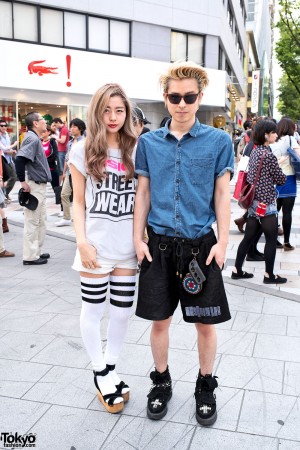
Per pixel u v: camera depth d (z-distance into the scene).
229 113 25.28
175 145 2.34
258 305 4.23
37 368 3.05
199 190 2.33
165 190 2.36
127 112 2.44
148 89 18.47
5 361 3.15
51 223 8.25
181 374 2.98
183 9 19.91
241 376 2.96
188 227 2.34
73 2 17.05
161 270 2.40
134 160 2.49
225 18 23.75
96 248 2.47
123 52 18.66
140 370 3.04
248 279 5.02
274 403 2.66
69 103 17.14
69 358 3.20
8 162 9.84
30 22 16.42
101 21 17.98
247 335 3.57
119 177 2.48
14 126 16.14
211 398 2.50
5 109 15.88
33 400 2.69
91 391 2.79
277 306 4.20
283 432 2.40
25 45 15.68
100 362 2.64
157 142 2.38
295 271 5.35
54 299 4.39
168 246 2.38
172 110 2.30
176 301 2.52
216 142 2.31
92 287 2.52
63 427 2.45
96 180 2.45
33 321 3.85
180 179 2.33
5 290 4.65
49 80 16.25
